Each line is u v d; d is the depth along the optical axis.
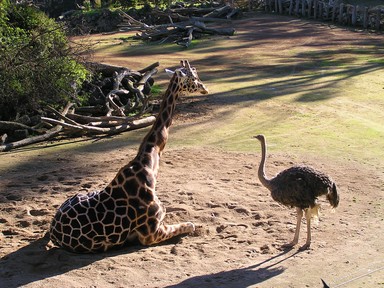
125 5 43.41
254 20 38.59
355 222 9.51
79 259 8.33
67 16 40.09
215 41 31.58
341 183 11.26
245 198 10.61
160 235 8.77
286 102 17.88
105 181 11.75
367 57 25.22
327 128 15.17
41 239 9.09
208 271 7.93
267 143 14.04
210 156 13.12
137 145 14.31
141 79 19.52
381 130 14.96
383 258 8.20
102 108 17.00
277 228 9.30
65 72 16.95
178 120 16.28
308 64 24.02
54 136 15.24
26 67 16.47
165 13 38.28
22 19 19.33
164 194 10.76
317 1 37.69
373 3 41.16
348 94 18.69
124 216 8.48
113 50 30.33
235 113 16.83
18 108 16.39
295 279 7.61
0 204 10.67
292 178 8.15
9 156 13.80
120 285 7.59
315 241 8.80
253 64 24.56
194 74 9.16
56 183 11.75
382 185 11.16
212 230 9.34
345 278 7.61
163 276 7.80
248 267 8.00
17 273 8.02
